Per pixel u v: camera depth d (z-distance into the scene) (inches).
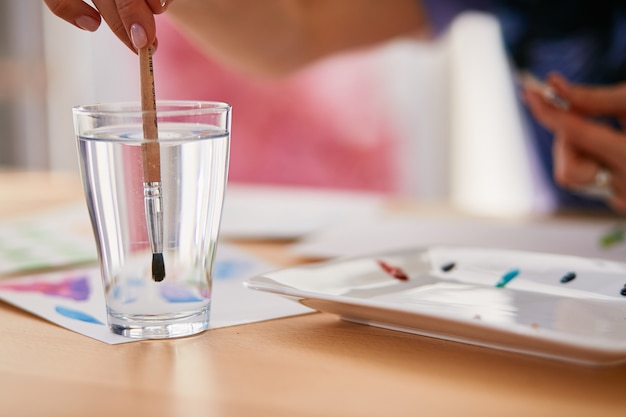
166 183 33.8
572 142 47.3
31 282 40.0
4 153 114.7
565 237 45.5
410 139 107.1
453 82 103.3
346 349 33.7
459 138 104.3
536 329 31.7
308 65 59.0
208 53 53.2
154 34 33.6
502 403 30.5
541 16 62.8
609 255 42.4
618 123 61.2
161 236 34.2
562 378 31.8
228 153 34.5
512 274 37.2
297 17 54.9
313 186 112.3
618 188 48.2
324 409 30.2
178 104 34.6
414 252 38.5
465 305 34.9
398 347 33.8
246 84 111.3
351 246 44.3
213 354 33.4
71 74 117.0
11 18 111.4
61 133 117.7
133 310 34.4
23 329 35.4
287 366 32.5
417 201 55.5
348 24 59.6
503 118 101.0
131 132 33.3
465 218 50.1
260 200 55.9
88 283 39.8
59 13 36.0
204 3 48.8
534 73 64.1
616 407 30.3
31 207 53.8
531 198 89.4
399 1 60.9
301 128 111.0
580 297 35.5
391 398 30.8
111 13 34.6
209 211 34.3
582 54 62.7
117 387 31.4
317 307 35.2
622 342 31.3
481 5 63.2
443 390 31.2
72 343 34.2
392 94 106.7
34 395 31.0
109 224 34.1
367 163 109.3
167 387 31.4
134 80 117.8
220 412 30.1
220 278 40.4
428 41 64.7
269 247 45.5
